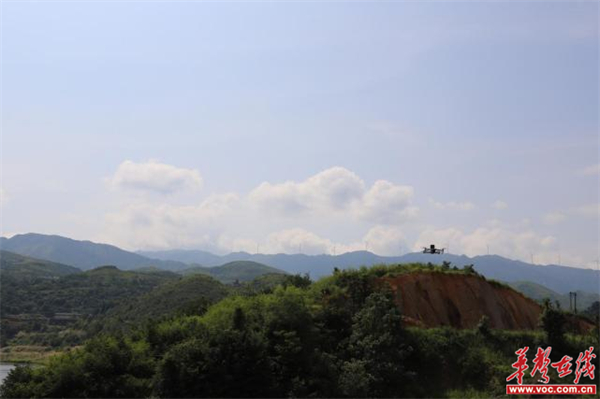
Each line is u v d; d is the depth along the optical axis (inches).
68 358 1793.8
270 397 1583.4
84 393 1643.7
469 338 2006.6
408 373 1740.9
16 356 5354.3
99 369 1720.0
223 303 2191.2
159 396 1592.0
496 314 2285.9
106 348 1796.3
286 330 1777.8
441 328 2043.6
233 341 1654.8
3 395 1688.0
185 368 1599.4
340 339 1893.5
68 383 1668.3
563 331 2084.2
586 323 2509.8
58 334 6082.7
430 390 1769.2
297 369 1664.6
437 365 1856.5
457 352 1924.2
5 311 7327.8
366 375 1697.8
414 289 2203.5
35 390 1660.9
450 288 2283.5
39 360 5128.0
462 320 2207.2
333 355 1787.6
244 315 1804.9
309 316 1859.0
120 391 1651.1
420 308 2156.7
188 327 1947.6
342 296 2089.1
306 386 1615.4
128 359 1779.0
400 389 1721.2
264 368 1622.8
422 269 2324.1
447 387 1801.2
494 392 1745.8
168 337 1909.4
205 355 1621.6
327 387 1637.6
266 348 1683.1
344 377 1672.0
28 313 7372.1
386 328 1819.6
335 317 1959.9
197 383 1584.6
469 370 1849.2
